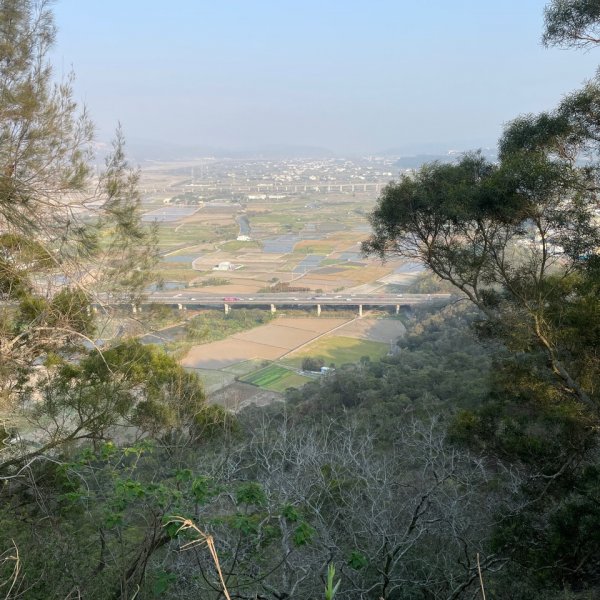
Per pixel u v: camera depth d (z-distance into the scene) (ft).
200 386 30.76
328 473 21.01
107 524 13.21
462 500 21.91
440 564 18.13
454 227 26.89
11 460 21.18
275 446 21.63
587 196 21.18
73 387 26.86
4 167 20.66
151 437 23.89
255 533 13.74
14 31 21.02
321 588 15.19
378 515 16.99
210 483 14.79
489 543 19.39
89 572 15.74
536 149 23.34
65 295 25.68
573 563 18.19
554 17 22.70
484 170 27.25
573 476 21.34
